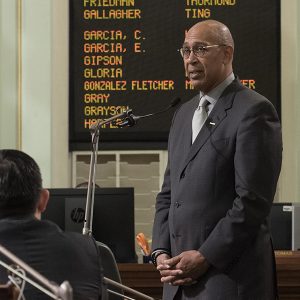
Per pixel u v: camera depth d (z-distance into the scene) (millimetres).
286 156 14266
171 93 14289
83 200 9430
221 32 7527
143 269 8781
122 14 14344
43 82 14242
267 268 7293
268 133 7227
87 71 14344
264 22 14312
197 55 7488
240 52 14305
